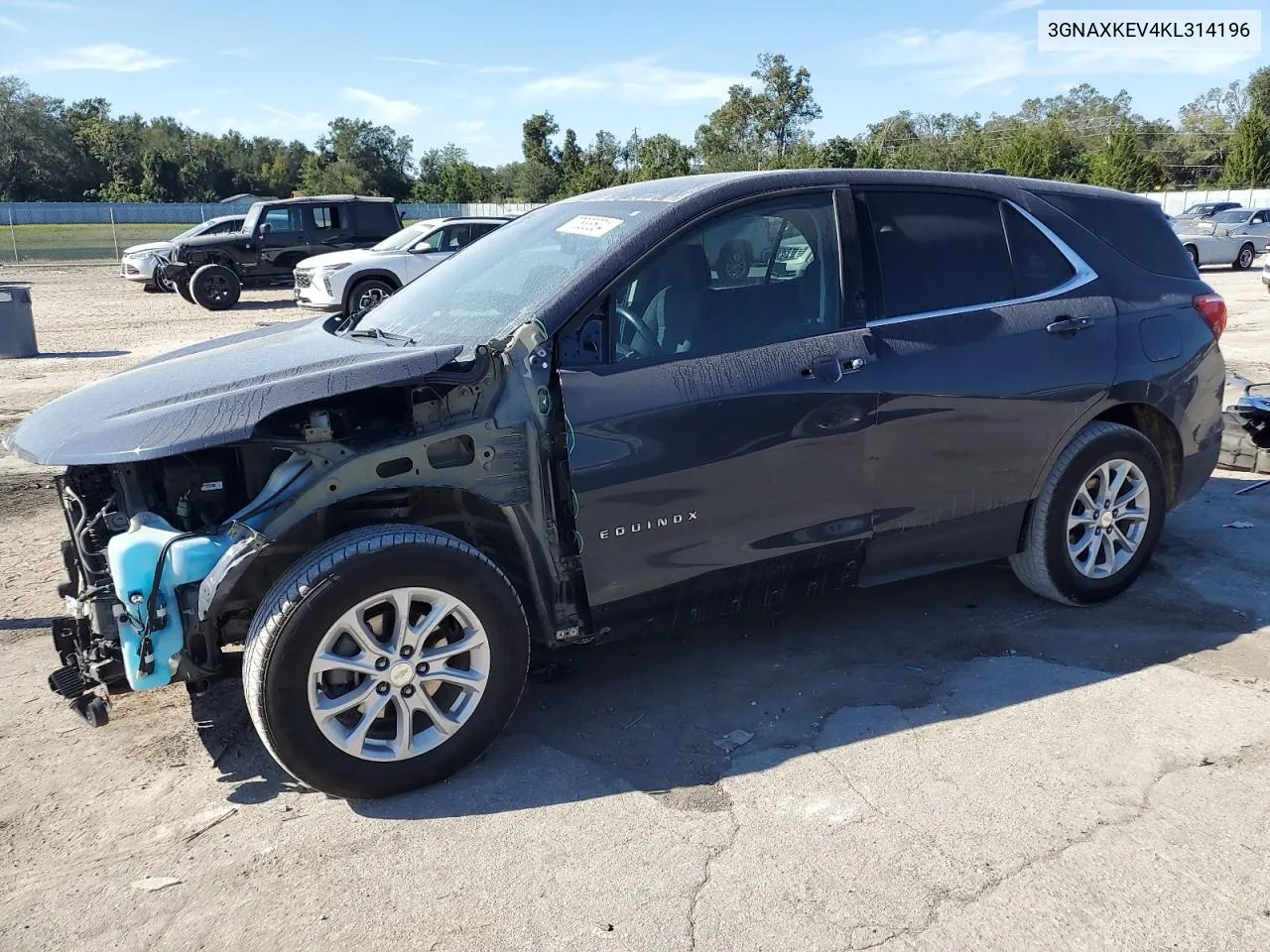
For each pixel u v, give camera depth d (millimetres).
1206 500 5770
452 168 77438
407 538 2863
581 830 2811
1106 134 76875
